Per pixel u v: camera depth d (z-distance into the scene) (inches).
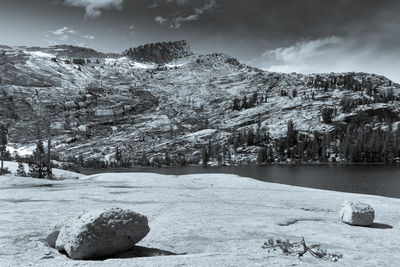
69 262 370.0
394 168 6697.8
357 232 693.3
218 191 1488.7
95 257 429.1
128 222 456.8
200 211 869.8
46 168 2598.4
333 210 1038.4
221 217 782.5
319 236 629.9
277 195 1381.6
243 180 2149.4
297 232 654.5
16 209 848.3
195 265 351.3
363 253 511.2
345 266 406.3
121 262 364.2
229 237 575.2
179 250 491.2
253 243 535.5
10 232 557.3
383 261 461.1
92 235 423.2
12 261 399.5
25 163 3735.2
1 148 3506.4
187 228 639.8
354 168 6840.6
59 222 501.4
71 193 1321.4
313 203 1171.3
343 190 3235.7
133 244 466.9
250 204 1082.1
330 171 6107.3
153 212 845.2
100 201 1072.8
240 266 356.2
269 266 363.3
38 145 2578.7
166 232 605.9
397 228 773.3
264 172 6176.2
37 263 388.2
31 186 1737.2
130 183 1919.3
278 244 506.9
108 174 2485.2
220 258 389.4
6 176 1968.5
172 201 1093.8
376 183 3902.6
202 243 530.9
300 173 5753.0
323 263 412.2
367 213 780.0
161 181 1999.3
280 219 783.1
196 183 1972.2
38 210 826.8
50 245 485.4
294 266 372.8
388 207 1141.7
